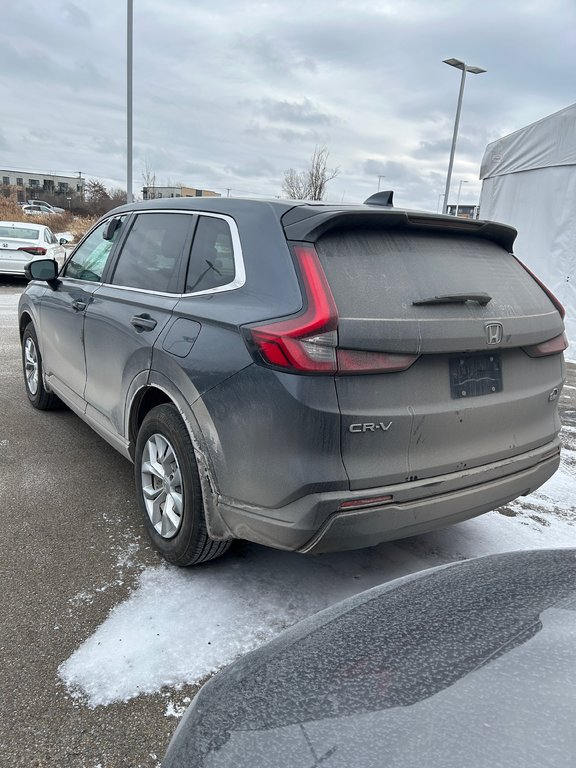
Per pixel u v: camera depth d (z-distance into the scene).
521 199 10.18
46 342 4.65
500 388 2.63
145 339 2.95
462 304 2.47
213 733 1.23
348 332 2.17
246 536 2.44
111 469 4.07
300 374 2.16
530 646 1.32
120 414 3.31
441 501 2.45
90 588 2.71
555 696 1.16
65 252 17.61
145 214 3.58
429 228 2.66
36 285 5.10
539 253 9.77
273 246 2.45
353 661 1.37
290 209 2.52
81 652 2.29
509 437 2.72
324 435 2.17
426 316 2.35
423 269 2.50
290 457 2.20
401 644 1.41
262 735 1.17
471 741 1.06
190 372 2.56
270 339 2.22
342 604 1.74
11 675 2.16
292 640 1.54
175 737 1.31
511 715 1.11
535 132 9.68
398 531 2.39
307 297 2.21
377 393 2.25
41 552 2.99
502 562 1.83
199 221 3.00
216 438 2.46
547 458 2.96
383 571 2.98
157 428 2.87
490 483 2.65
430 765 1.02
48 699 2.06
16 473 3.93
